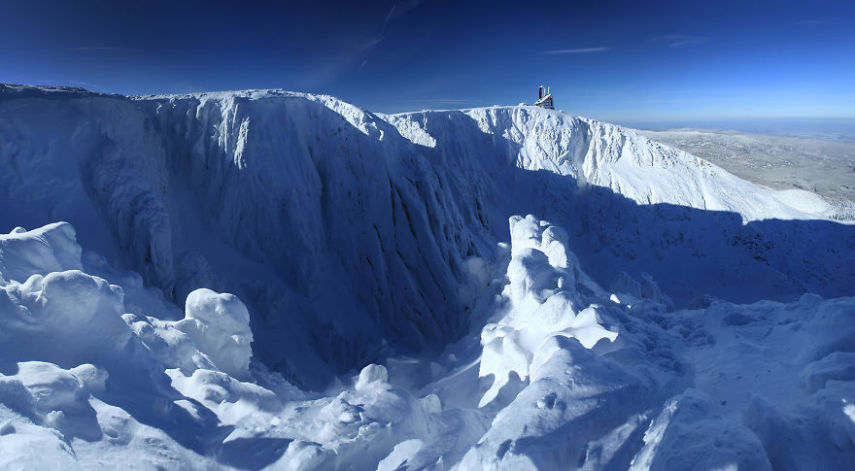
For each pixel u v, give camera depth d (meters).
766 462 3.15
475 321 17.17
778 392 4.76
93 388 4.63
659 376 5.08
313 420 5.36
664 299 21.89
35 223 11.44
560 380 4.18
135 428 4.32
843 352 4.70
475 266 21.03
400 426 5.18
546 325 7.93
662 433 3.67
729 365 5.80
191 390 5.79
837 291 29.09
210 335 7.79
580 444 3.64
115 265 12.50
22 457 2.81
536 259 10.88
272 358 14.36
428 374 12.45
